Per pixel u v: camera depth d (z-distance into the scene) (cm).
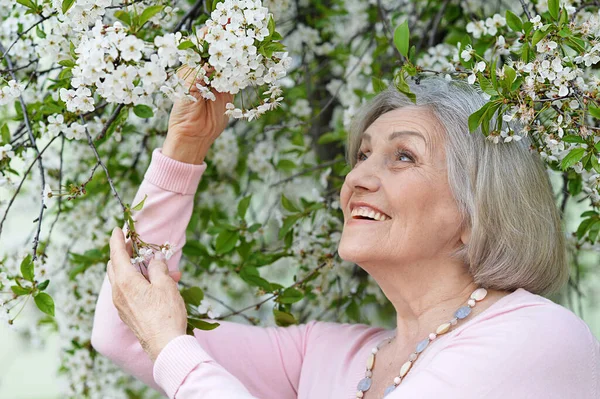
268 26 152
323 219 242
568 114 160
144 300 162
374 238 166
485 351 145
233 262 252
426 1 299
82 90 152
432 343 160
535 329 147
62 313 255
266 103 159
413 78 179
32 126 205
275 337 194
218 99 177
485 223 163
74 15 156
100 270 248
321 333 193
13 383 458
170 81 147
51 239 271
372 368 174
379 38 281
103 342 183
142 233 179
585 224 201
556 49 160
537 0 213
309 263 238
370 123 187
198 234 284
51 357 389
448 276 168
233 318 303
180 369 151
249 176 287
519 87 158
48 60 210
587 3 199
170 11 181
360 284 255
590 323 334
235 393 146
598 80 161
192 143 180
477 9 271
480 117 155
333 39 309
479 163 165
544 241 166
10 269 215
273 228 292
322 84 313
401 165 168
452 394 142
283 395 191
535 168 169
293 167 269
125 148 270
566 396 145
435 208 165
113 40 140
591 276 302
